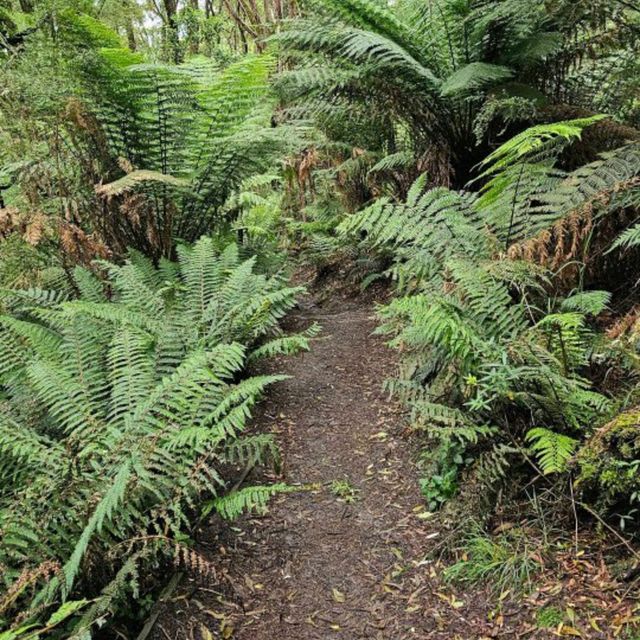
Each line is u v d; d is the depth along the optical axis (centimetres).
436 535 258
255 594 240
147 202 489
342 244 636
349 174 604
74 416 283
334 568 251
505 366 245
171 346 348
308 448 336
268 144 516
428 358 331
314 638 219
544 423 260
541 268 296
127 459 238
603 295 290
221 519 279
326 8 498
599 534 227
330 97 543
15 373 335
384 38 465
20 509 233
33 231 389
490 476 253
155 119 493
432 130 507
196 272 443
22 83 445
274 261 567
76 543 220
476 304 300
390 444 329
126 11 1070
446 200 364
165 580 243
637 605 196
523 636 203
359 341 471
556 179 362
